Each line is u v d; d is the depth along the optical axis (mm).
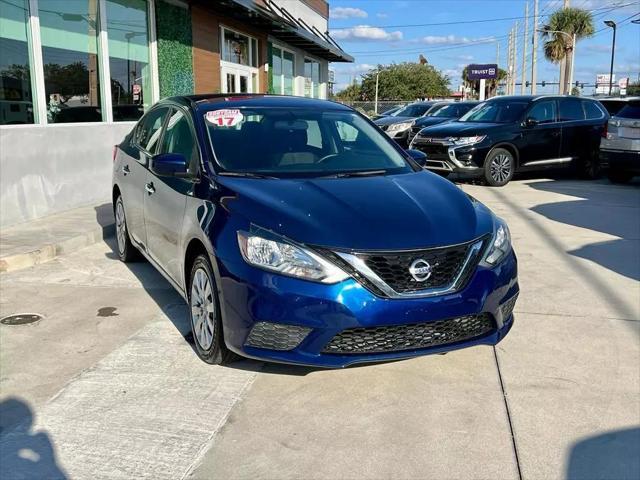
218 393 3576
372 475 2834
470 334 3547
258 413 3363
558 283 5656
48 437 3119
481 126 12094
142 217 5301
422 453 3008
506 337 4434
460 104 18219
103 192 9406
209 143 4379
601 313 4906
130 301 5176
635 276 5875
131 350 4172
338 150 4715
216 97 5113
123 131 9875
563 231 7793
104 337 4402
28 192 7766
